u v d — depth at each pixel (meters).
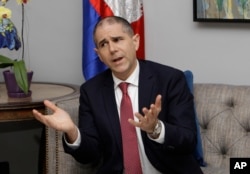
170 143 1.54
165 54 2.58
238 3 2.35
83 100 1.80
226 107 2.18
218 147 2.13
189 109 1.70
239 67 2.45
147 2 2.55
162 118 1.68
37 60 2.70
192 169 1.70
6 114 1.98
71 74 2.70
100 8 2.38
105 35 1.64
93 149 1.68
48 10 2.65
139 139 1.68
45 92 2.31
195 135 1.64
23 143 2.77
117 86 1.75
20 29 2.65
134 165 1.69
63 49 2.68
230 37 2.43
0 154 2.78
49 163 1.90
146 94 1.70
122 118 1.70
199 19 2.42
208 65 2.50
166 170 1.68
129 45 1.66
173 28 2.54
